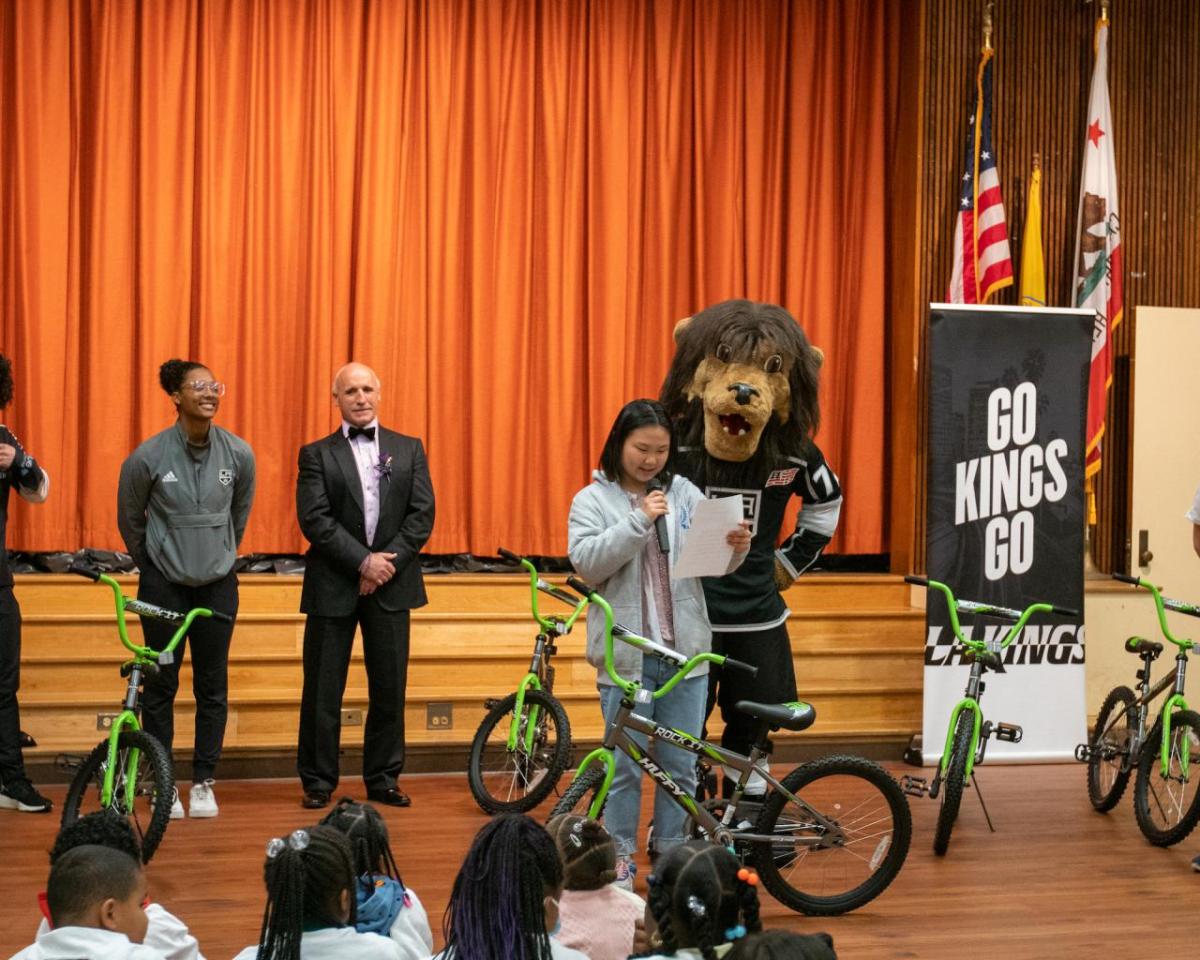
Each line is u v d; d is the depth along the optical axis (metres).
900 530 7.44
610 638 4.09
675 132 7.39
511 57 7.20
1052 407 6.76
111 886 2.48
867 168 7.49
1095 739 5.96
